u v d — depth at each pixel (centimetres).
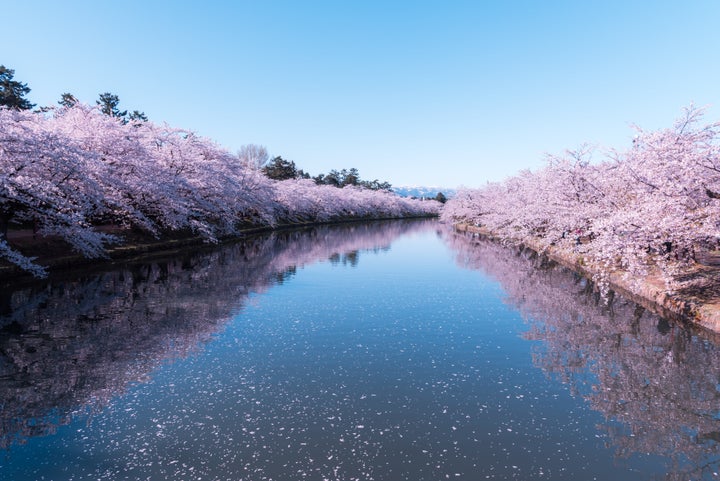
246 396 707
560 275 1967
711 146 1049
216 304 1327
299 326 1116
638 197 1310
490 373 820
